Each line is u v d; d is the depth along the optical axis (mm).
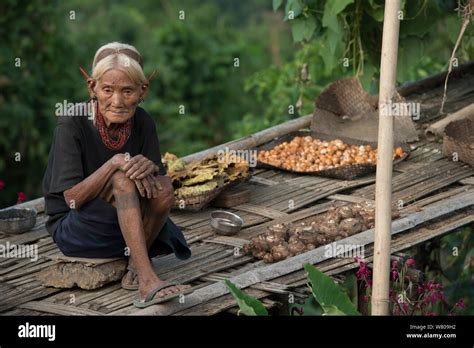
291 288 4414
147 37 12328
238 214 5441
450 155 6031
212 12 13312
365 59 6875
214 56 11766
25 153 9906
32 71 9609
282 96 8086
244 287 4406
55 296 4422
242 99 11852
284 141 6418
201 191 5398
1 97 9430
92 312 4188
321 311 7777
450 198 5434
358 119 6621
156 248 4586
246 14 14820
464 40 6945
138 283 4402
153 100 11219
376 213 4172
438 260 6156
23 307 4301
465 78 7438
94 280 4418
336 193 5691
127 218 4223
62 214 4590
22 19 9406
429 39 6711
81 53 10391
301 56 7879
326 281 4145
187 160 6051
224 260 4773
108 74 4234
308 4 6535
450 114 6715
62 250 4531
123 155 4270
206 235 5121
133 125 4547
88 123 4438
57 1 9977
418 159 6098
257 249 4801
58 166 4398
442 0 6508
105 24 12336
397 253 4758
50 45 9797
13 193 9945
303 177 5980
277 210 5469
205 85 11609
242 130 8461
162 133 11000
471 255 6027
